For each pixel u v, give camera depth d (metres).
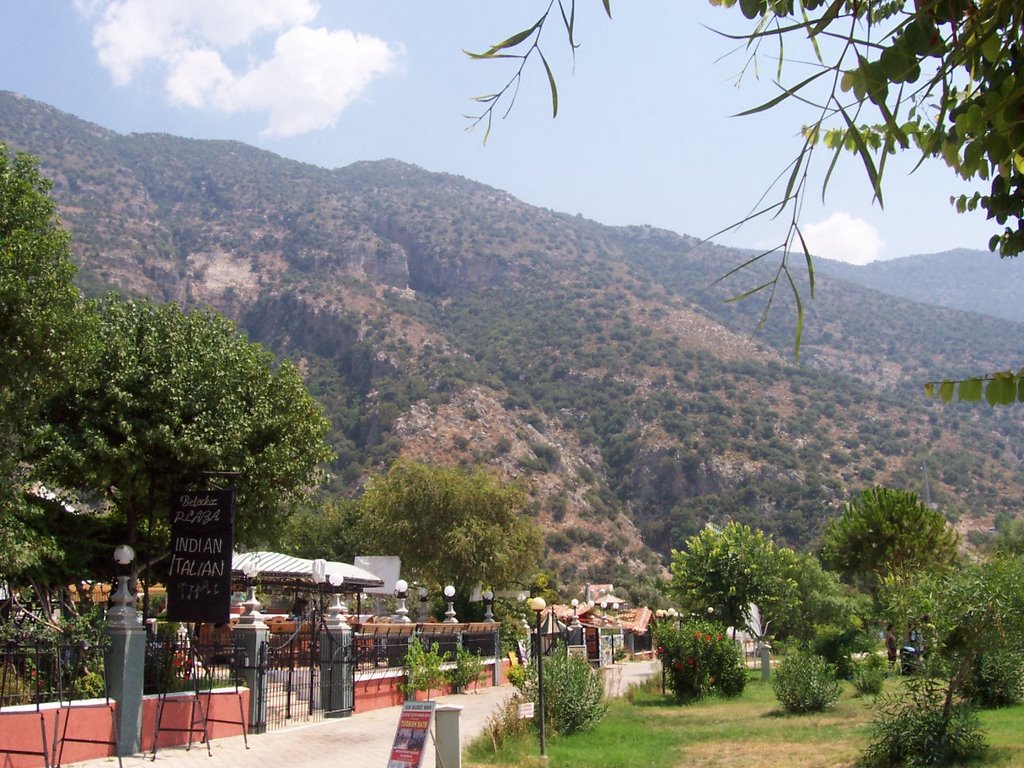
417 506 36.94
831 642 29.03
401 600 28.86
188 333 18.77
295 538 48.44
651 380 125.31
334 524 51.28
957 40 2.50
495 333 143.75
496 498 37.72
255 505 19.02
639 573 94.38
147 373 17.38
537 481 104.62
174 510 14.61
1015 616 11.96
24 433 14.77
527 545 37.91
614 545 99.12
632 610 65.69
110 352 17.17
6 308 12.70
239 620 16.48
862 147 2.40
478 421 112.12
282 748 14.19
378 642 22.30
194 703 13.70
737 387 121.25
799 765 12.68
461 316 153.12
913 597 13.34
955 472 97.38
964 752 11.97
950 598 12.41
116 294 18.98
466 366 126.81
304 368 128.25
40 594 15.77
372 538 38.28
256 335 142.62
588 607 47.72
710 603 34.19
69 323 13.62
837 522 33.03
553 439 116.94
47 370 13.59
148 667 14.41
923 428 110.50
